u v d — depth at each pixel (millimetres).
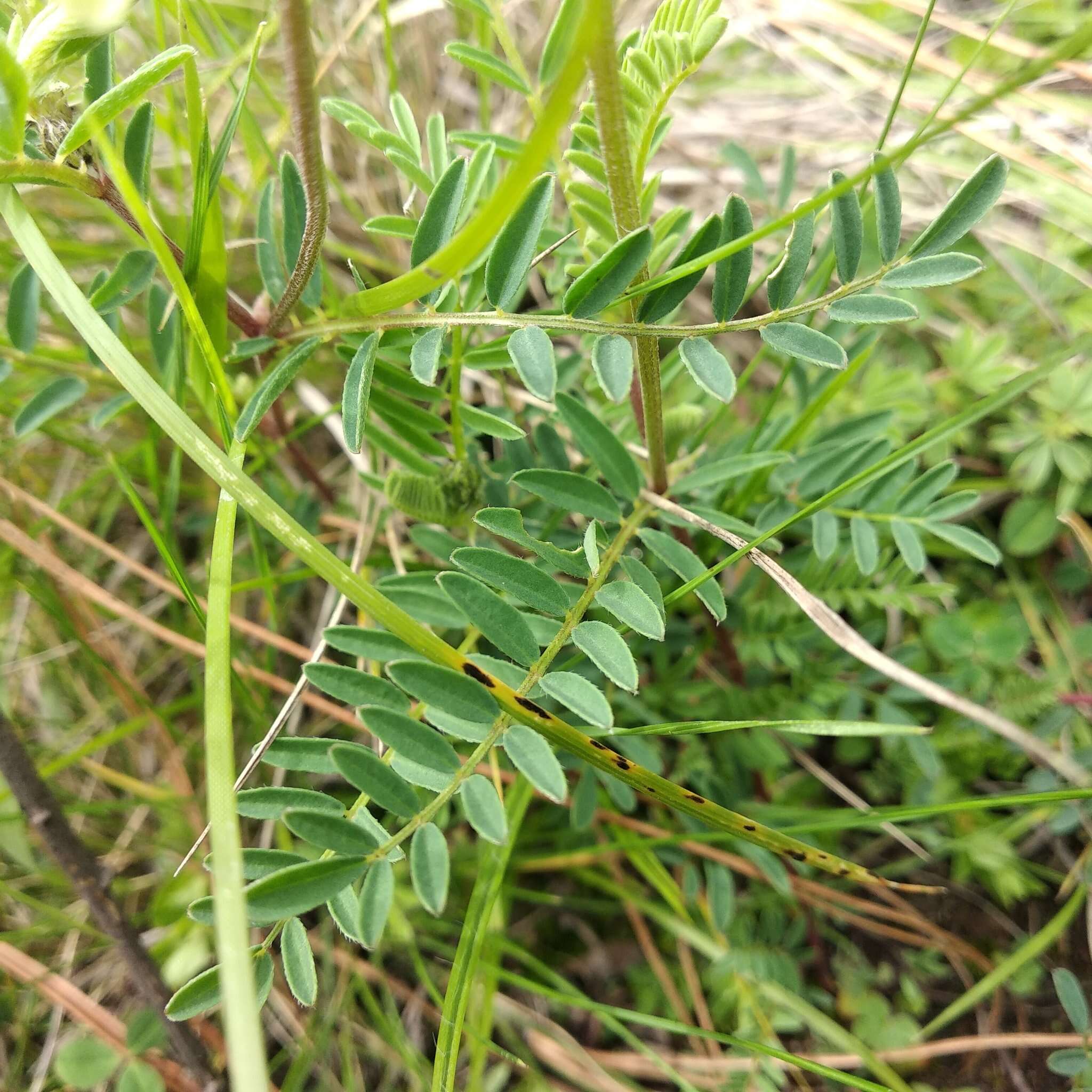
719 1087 257
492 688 165
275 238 220
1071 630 293
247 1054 139
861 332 265
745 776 273
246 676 280
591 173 188
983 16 337
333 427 313
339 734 295
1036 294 305
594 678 247
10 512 298
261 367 238
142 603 321
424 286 174
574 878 292
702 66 389
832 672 266
